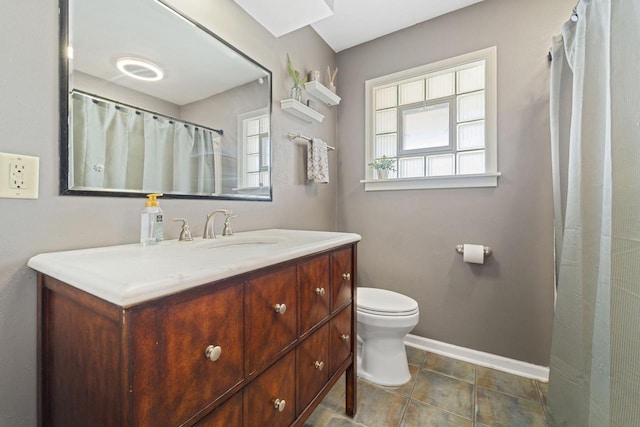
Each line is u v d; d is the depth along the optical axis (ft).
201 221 3.96
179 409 1.83
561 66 4.58
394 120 7.07
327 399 4.68
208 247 3.28
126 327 1.56
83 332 1.93
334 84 7.52
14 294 2.33
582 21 3.63
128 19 3.13
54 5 2.56
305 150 6.24
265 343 2.56
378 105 7.29
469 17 5.90
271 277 2.64
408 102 6.88
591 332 3.40
